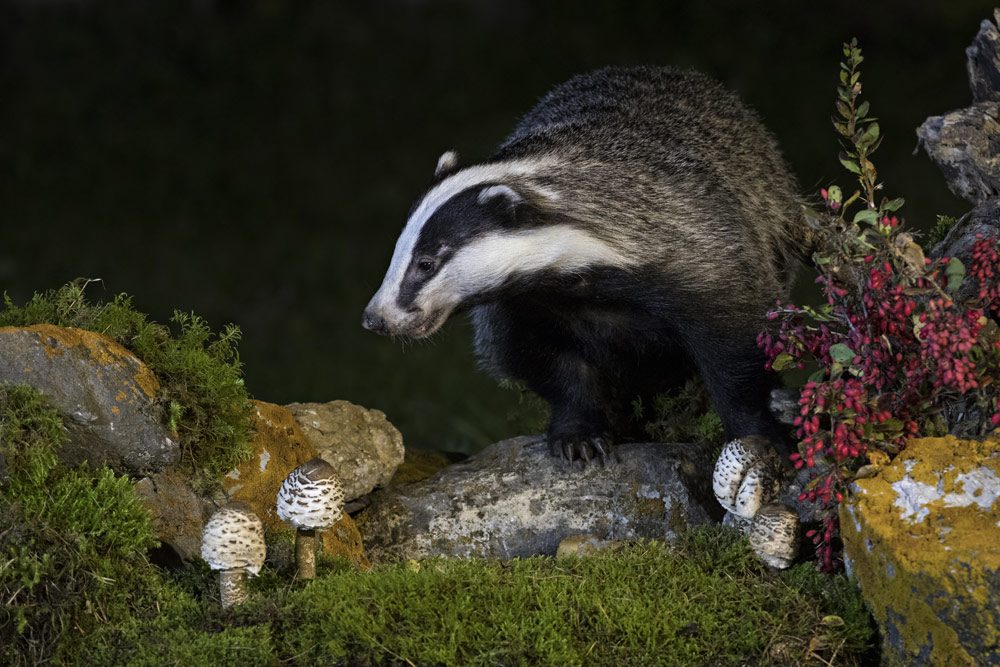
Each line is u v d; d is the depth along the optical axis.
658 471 10.70
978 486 7.91
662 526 10.44
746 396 11.13
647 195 11.03
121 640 8.45
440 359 21.59
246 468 9.55
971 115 11.02
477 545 10.48
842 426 8.30
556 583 8.59
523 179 10.94
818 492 8.56
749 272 11.18
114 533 8.78
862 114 9.28
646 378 12.13
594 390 11.88
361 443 10.55
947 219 11.80
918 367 8.60
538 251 10.82
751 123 12.83
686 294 10.96
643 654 8.05
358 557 9.98
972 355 8.35
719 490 8.73
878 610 7.91
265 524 9.59
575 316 11.47
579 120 11.92
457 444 17.39
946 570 7.38
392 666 8.04
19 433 8.70
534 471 10.88
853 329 8.88
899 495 8.02
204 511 9.38
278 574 9.12
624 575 8.67
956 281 8.53
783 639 8.09
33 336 8.82
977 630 7.34
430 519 10.59
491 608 8.32
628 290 11.02
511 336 11.92
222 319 23.47
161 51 34.97
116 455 9.05
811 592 8.40
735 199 11.54
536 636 8.10
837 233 8.88
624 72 13.25
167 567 9.41
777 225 12.14
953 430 8.86
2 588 8.30
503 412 19.22
